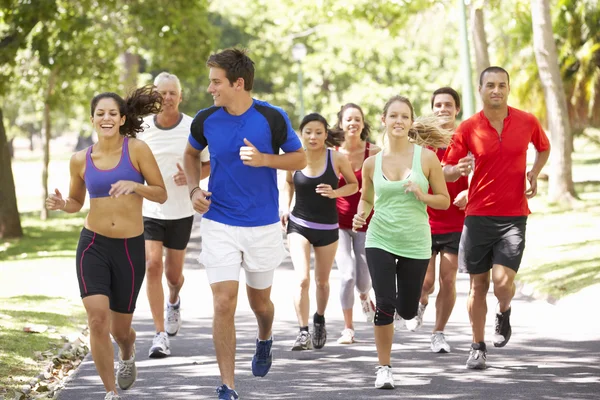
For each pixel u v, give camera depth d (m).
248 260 9.02
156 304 11.59
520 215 10.38
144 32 35.62
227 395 8.53
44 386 9.74
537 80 37.88
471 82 29.31
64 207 8.98
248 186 8.92
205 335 13.01
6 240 28.08
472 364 10.43
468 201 10.58
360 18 39.06
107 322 8.58
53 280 18.38
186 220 11.87
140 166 8.86
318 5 38.28
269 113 8.91
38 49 28.34
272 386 9.82
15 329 12.70
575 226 23.86
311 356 11.41
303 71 57.56
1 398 9.10
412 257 9.71
